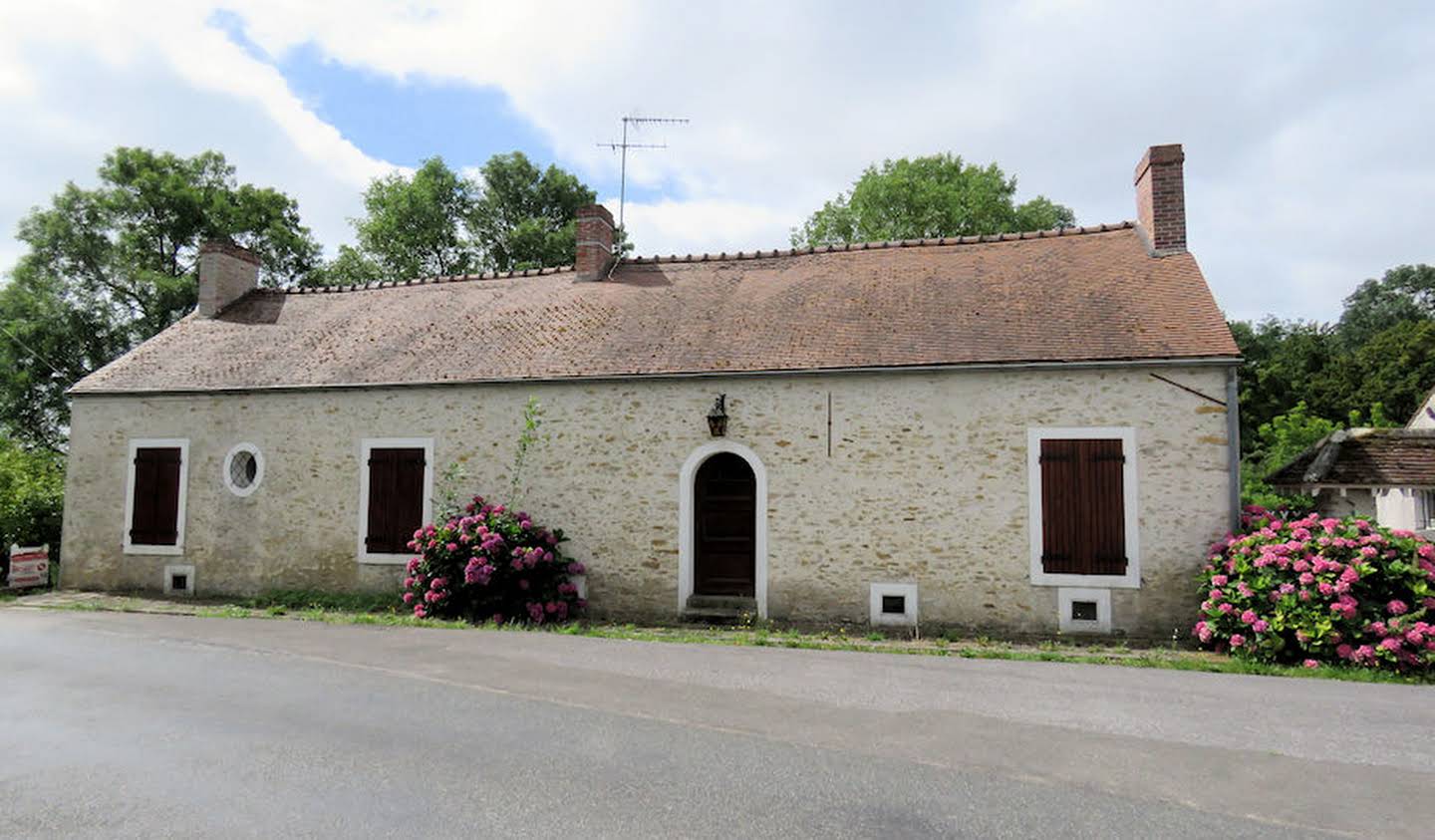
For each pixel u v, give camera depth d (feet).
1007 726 17.71
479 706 18.99
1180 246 37.37
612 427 35.96
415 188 92.79
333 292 51.24
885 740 16.63
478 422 37.65
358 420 39.11
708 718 18.15
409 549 37.88
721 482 35.94
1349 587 25.18
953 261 41.16
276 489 39.88
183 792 13.61
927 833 12.12
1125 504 30.71
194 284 75.51
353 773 14.49
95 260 75.97
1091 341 31.83
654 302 41.81
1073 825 12.44
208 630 29.99
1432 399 73.31
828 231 98.84
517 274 49.24
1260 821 12.66
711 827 12.29
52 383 74.79
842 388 33.71
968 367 32.09
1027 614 31.32
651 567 35.04
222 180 83.05
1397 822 12.66
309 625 31.42
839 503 33.35
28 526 47.32
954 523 32.24
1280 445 72.28
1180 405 30.45
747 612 33.78
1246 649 26.45
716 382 34.94
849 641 29.48
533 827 12.26
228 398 41.06
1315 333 133.69
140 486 41.78
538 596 33.96
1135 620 30.35
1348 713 19.02
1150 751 16.01
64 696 19.98
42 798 13.37
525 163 98.22
